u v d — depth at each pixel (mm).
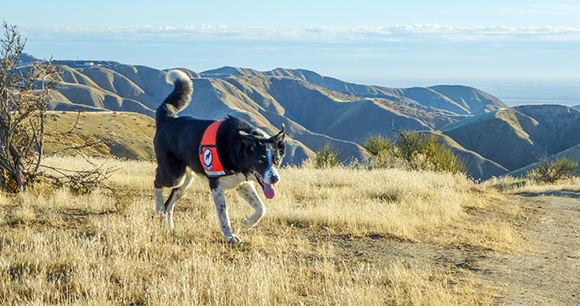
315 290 4906
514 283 5605
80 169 13859
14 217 7086
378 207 9531
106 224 6805
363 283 4992
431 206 10086
